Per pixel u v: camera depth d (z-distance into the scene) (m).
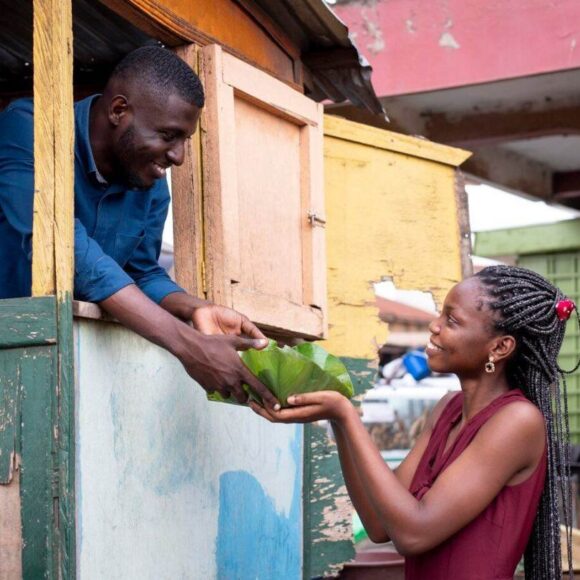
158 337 2.43
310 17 3.67
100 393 2.47
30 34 3.47
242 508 3.21
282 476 3.54
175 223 3.12
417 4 5.69
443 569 2.32
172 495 2.79
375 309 4.38
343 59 3.97
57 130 2.37
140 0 2.89
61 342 2.31
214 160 3.09
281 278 3.45
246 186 3.28
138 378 2.65
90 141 2.74
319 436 4.21
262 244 3.35
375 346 4.38
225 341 2.38
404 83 5.70
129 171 2.72
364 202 4.38
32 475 2.29
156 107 2.63
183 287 3.10
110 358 2.52
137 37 3.48
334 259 4.29
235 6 3.42
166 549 2.74
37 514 2.28
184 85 2.66
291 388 2.33
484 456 2.29
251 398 2.42
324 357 2.45
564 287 9.29
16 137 2.61
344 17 5.81
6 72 3.82
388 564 4.13
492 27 5.55
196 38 3.16
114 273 2.45
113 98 2.67
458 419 2.50
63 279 2.33
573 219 9.10
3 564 2.30
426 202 4.53
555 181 7.86
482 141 6.45
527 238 9.30
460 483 2.28
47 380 2.30
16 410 2.32
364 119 6.16
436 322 2.47
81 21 3.38
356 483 2.51
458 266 4.56
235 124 3.24
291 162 3.57
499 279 2.42
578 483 7.68
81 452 2.38
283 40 3.78
